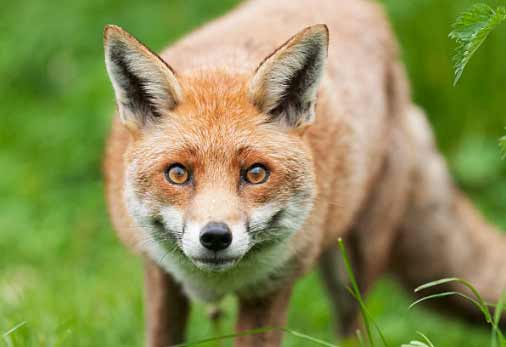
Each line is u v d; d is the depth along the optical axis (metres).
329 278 11.26
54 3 16.38
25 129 15.60
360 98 9.88
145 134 7.80
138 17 15.45
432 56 14.39
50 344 8.29
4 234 13.59
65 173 14.69
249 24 9.52
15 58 16.28
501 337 6.84
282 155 7.58
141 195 7.64
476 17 6.73
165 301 8.88
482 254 11.50
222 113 7.65
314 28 7.56
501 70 14.22
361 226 10.88
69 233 13.66
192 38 9.44
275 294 8.59
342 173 9.10
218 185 7.33
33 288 10.84
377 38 10.84
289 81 7.74
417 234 11.59
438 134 14.55
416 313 12.07
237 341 8.65
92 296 10.77
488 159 14.18
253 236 7.44
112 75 7.68
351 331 11.20
